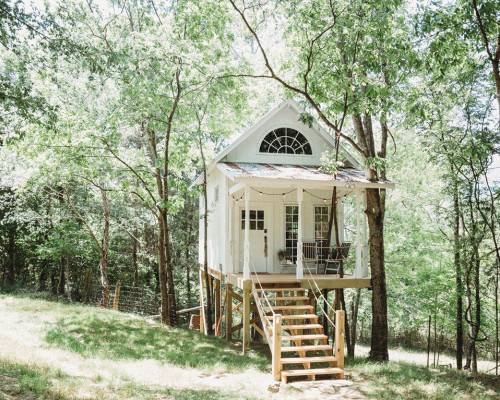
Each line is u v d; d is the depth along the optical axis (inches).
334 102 466.0
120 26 609.6
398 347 1117.1
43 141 549.6
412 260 784.9
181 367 422.9
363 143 541.6
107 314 614.2
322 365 457.7
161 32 550.3
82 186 756.6
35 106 384.2
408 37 423.2
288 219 648.4
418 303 899.4
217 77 534.0
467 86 549.3
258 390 358.3
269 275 576.1
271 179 500.1
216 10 518.9
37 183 631.2
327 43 453.4
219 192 682.8
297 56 526.9
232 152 628.4
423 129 567.8
